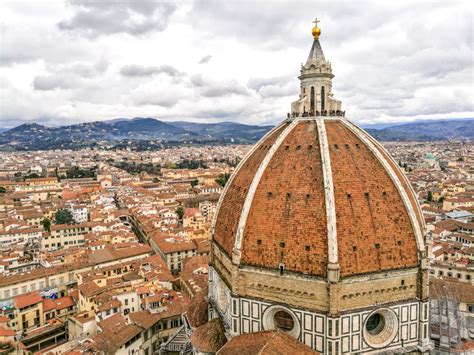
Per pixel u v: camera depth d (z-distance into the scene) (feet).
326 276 222.69
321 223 228.43
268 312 241.76
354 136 269.23
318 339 228.63
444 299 322.14
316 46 287.28
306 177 242.99
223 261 274.57
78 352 388.37
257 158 277.23
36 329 490.08
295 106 284.61
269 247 239.09
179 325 463.01
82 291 524.11
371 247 230.27
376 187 244.42
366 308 228.84
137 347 418.31
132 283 556.10
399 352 236.43
